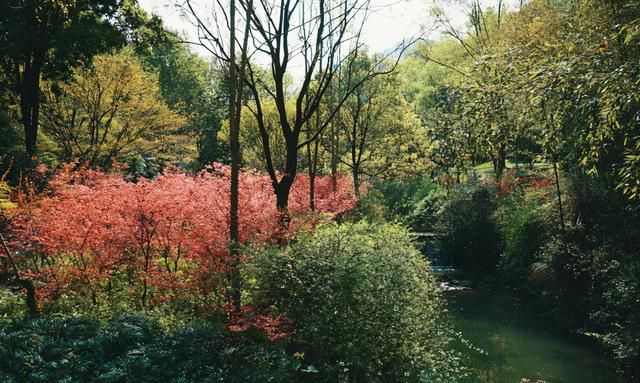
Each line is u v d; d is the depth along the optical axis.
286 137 9.27
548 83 6.21
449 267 21.02
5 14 14.95
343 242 7.61
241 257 7.49
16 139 18.52
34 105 17.38
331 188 17.66
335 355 6.66
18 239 9.60
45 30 16.23
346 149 26.95
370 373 6.74
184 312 8.06
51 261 10.28
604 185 10.56
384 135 26.77
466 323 13.10
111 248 8.84
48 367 5.87
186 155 28.16
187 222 8.95
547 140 7.08
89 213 8.66
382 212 21.33
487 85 7.86
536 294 14.07
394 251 8.09
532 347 10.99
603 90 5.56
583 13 7.25
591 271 11.05
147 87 23.36
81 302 8.44
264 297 6.86
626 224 10.95
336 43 9.55
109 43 17.89
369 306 6.95
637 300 9.32
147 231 8.92
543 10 12.52
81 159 20.36
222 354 6.26
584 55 6.21
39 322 7.05
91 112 22.17
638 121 5.91
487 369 9.73
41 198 9.98
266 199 9.34
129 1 18.47
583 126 6.71
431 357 8.11
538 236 14.35
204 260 8.09
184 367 6.01
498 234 18.81
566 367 9.70
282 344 6.51
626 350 9.12
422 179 29.08
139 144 23.41
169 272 8.65
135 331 6.85
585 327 11.29
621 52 6.21
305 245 7.21
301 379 6.28
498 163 20.91
